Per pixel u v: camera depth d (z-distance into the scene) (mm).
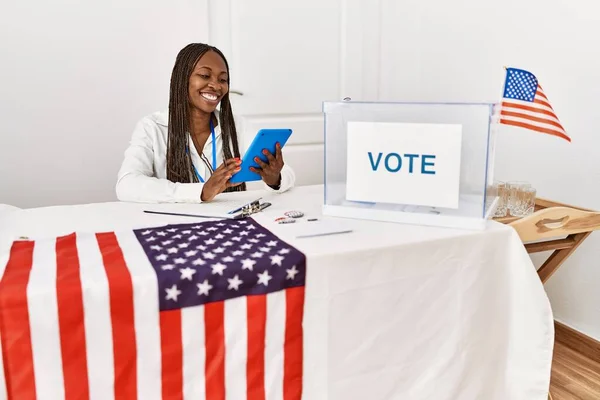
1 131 2369
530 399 1367
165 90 2609
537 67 2240
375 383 1261
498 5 2398
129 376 1035
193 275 1039
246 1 2574
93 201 2578
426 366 1312
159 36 2549
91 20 2426
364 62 2900
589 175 2059
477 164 1289
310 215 1448
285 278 1114
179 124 1819
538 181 2273
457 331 1325
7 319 939
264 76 2682
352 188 1401
